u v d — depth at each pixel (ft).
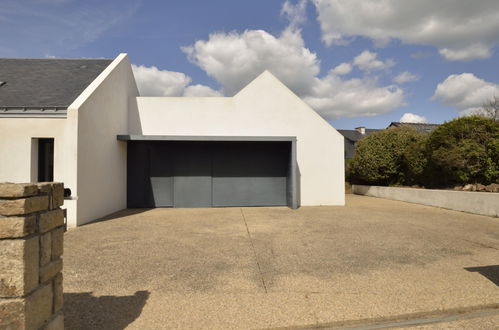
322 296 10.53
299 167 36.96
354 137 119.03
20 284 5.97
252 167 36.50
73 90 28.91
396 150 46.21
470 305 9.78
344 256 15.35
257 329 8.46
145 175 35.27
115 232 21.11
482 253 15.90
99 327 8.41
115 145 31.24
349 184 60.44
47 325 6.79
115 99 31.32
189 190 35.73
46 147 26.63
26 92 28.04
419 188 41.60
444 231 21.43
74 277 12.36
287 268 13.52
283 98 37.19
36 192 6.51
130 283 11.74
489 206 28.14
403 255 15.55
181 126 36.24
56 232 7.26
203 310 9.51
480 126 32.94
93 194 25.94
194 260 14.70
